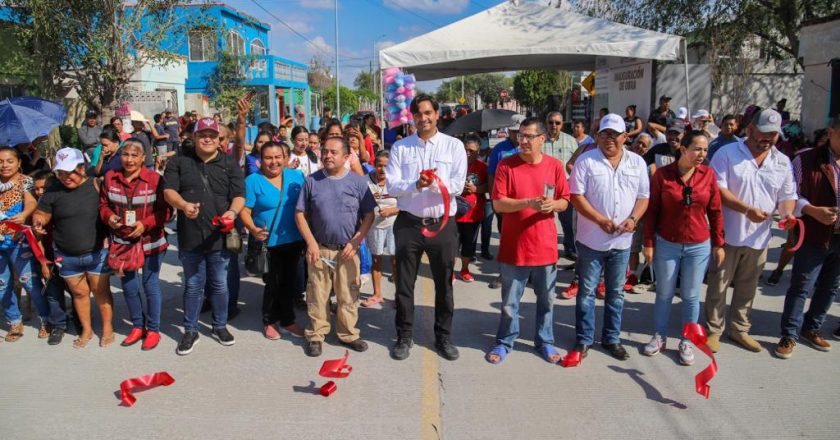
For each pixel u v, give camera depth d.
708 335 4.62
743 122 8.42
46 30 13.49
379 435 3.41
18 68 14.91
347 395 3.89
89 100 15.01
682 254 4.34
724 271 4.49
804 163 4.46
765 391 3.92
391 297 5.95
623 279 4.43
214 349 4.70
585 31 9.47
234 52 29.48
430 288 6.25
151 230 4.66
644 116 10.62
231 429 3.49
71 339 4.94
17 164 4.91
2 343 4.86
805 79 11.71
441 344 4.50
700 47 17.31
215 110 26.67
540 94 39.41
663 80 15.30
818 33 11.28
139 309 4.83
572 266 6.90
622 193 4.22
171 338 4.95
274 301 4.92
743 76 16.84
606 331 4.54
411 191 4.23
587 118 20.22
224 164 4.59
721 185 4.44
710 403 3.77
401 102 9.22
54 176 4.56
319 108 43.47
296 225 4.77
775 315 5.34
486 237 7.43
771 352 4.55
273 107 28.86
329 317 5.33
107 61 14.23
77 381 4.14
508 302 4.42
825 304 4.55
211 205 4.54
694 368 4.28
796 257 4.42
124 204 4.50
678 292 6.10
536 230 4.21
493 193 4.26
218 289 4.71
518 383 4.06
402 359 4.45
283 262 4.91
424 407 3.72
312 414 3.66
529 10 10.39
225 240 4.59
